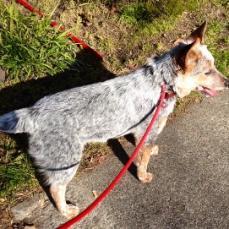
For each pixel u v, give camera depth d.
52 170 0.98
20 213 1.02
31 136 0.97
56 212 1.04
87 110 0.98
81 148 1.00
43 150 0.97
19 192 1.06
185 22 1.56
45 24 1.30
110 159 1.17
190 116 1.30
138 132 1.07
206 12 1.61
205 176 1.16
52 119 0.96
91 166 1.15
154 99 1.03
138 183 1.12
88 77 1.32
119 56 1.41
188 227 1.04
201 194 1.11
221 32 1.55
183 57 0.99
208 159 1.20
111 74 1.35
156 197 1.10
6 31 1.25
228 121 1.31
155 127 1.07
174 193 1.11
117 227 1.03
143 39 1.46
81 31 1.44
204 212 1.08
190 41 1.06
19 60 1.24
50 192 1.04
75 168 1.00
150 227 1.04
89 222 1.03
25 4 1.37
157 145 1.21
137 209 1.07
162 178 1.14
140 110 1.03
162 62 1.03
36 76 1.26
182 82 1.03
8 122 0.96
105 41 1.43
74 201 1.08
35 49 1.26
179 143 1.23
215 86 1.06
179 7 1.56
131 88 1.02
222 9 1.63
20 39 1.25
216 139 1.25
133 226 1.03
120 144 1.20
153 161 1.18
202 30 1.05
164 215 1.06
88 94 1.00
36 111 0.97
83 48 1.38
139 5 1.53
